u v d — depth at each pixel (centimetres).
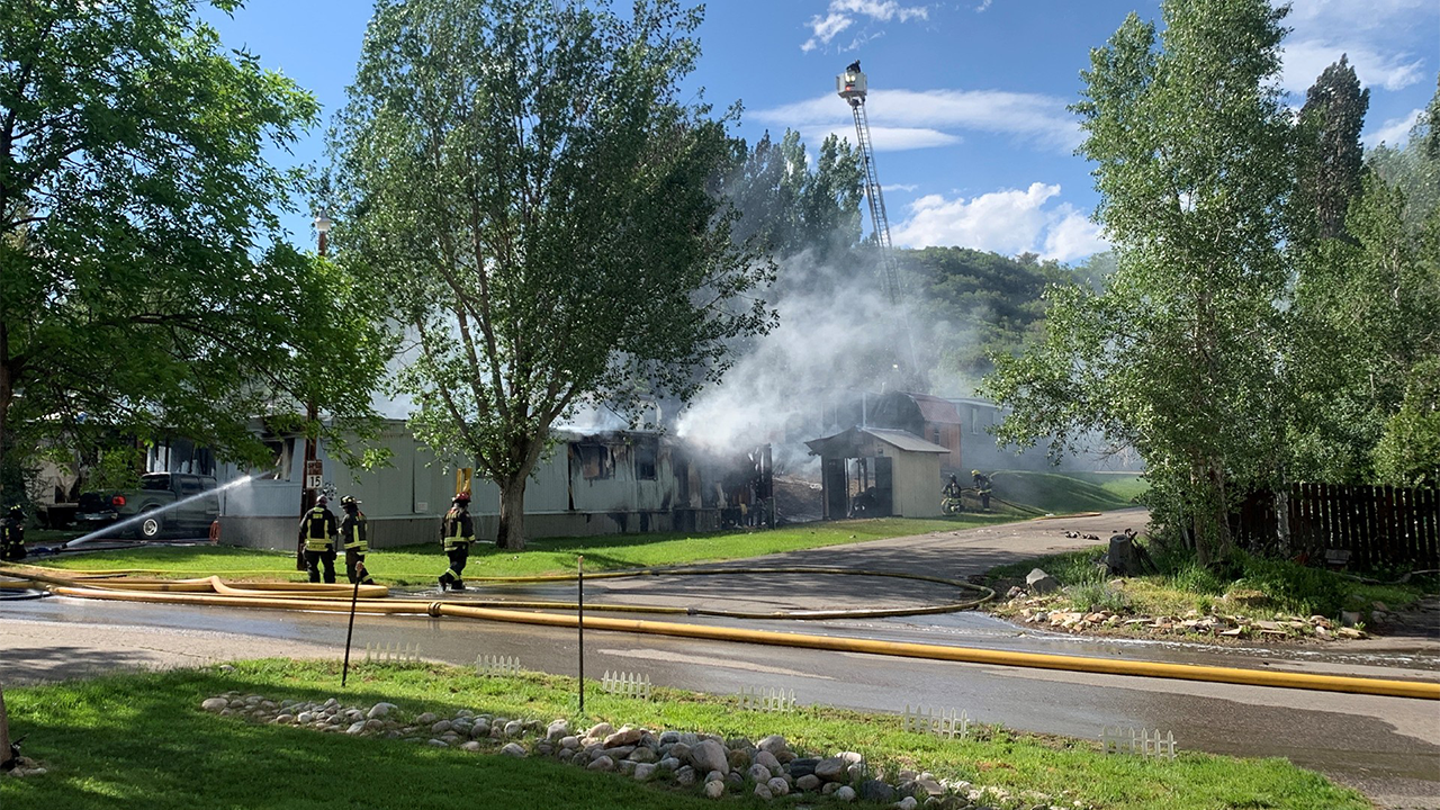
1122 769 618
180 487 2811
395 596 1505
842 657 1055
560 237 2378
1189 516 1655
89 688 720
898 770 580
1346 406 2289
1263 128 1559
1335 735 756
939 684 927
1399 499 1752
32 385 1043
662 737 617
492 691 789
